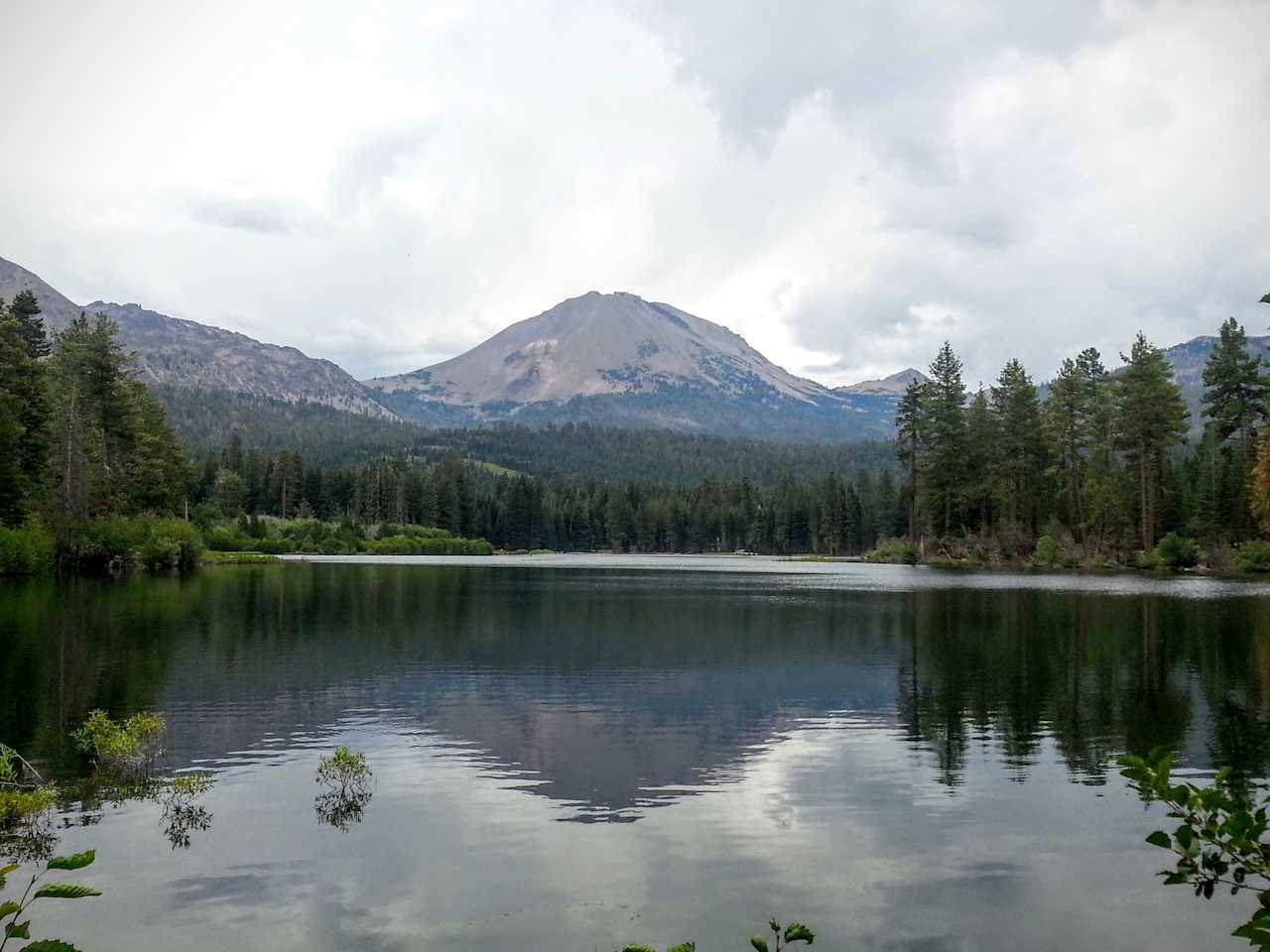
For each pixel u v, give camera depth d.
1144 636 34.69
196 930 10.08
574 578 80.12
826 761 17.16
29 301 75.69
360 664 28.14
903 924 10.28
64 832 13.10
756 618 42.84
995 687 24.62
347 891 11.13
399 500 173.62
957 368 95.31
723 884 11.37
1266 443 64.38
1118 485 86.19
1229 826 6.36
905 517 148.88
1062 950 9.72
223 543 121.56
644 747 18.12
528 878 11.52
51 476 69.31
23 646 30.39
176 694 23.06
